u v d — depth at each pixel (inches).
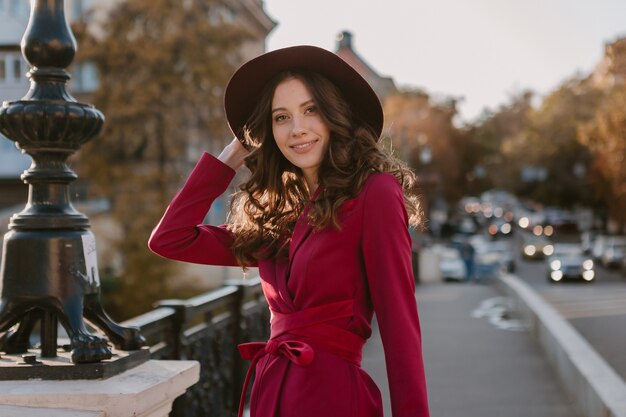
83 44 1099.3
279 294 82.4
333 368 78.1
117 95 1090.7
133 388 92.8
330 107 84.4
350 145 83.0
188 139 1159.0
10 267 100.5
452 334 487.8
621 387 219.8
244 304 234.8
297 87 85.4
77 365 96.3
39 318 104.0
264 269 86.9
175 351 163.3
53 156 103.1
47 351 102.7
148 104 1109.7
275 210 91.2
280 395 79.0
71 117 101.5
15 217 102.3
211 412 192.1
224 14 1348.4
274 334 81.8
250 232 90.1
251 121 90.8
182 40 1115.3
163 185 1109.1
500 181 3831.2
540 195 2802.7
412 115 2426.2
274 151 91.3
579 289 1363.2
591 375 242.2
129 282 1049.5
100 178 1090.1
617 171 1754.4
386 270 76.7
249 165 92.1
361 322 80.0
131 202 1080.8
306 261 79.4
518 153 3277.6
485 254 1448.1
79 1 1185.4
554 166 2733.8
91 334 99.3
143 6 1096.2
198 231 92.3
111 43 1090.1
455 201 3011.8
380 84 2842.0
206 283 1131.3
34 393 90.6
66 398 90.2
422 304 721.6
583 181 2669.8
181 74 1112.8
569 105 2760.8
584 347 302.5
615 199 1950.1
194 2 1150.3
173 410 161.0
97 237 1100.5
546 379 327.6
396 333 75.4
